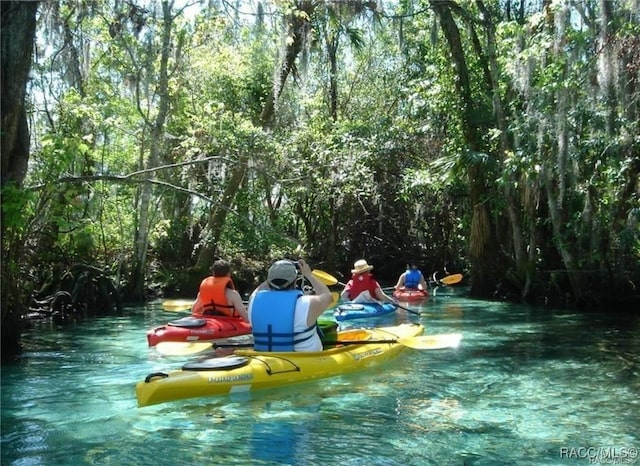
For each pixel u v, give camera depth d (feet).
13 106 25.52
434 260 76.38
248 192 65.77
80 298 42.86
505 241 53.72
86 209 42.29
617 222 44.24
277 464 14.92
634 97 39.06
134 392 21.47
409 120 68.03
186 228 62.85
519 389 21.94
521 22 58.65
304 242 77.15
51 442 16.48
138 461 15.14
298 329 22.38
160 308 46.88
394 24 66.64
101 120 44.88
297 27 56.13
